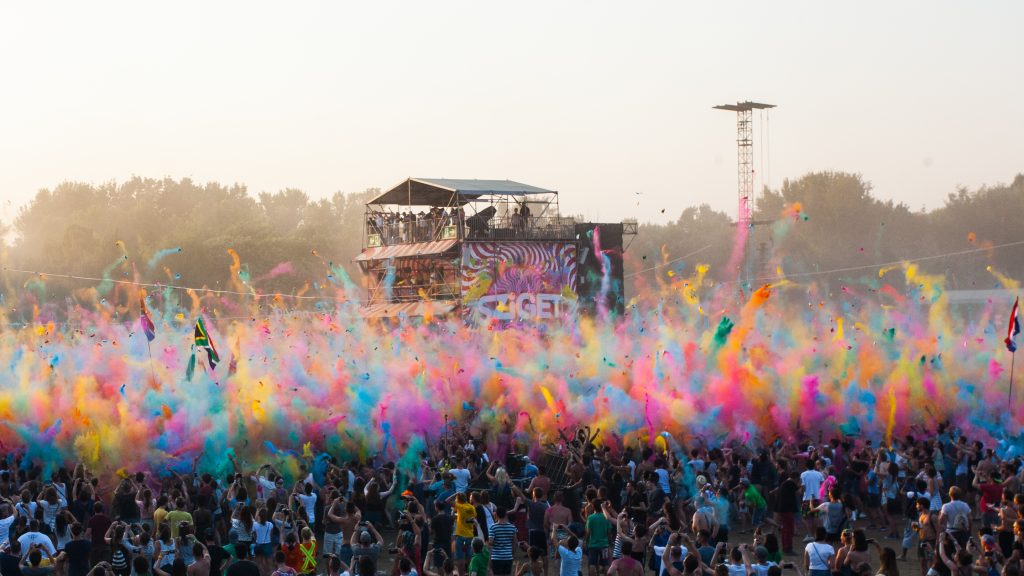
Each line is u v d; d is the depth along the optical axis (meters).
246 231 103.12
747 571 16.77
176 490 22.30
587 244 61.97
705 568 17.45
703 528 19.52
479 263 58.72
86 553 18.88
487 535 21.70
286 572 16.88
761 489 27.09
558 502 21.41
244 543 18.11
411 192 64.88
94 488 23.38
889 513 26.00
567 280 60.94
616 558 19.30
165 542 19.02
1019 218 106.88
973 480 26.06
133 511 22.12
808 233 111.25
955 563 17.22
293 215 161.38
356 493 24.36
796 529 27.20
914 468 26.72
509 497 24.64
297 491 23.31
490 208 60.19
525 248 59.97
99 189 145.62
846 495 22.20
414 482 26.05
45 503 21.42
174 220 130.25
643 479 24.89
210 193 152.25
